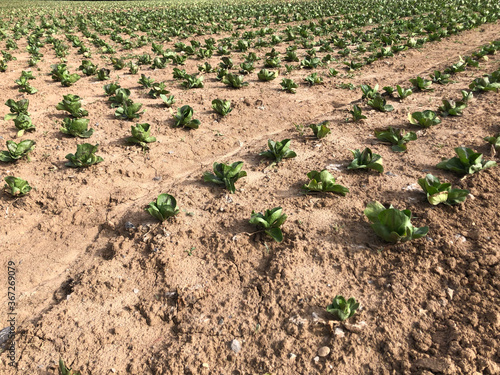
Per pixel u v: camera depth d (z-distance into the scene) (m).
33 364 3.42
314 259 4.22
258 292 3.93
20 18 27.38
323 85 10.46
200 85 10.34
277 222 4.47
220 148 7.25
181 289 4.00
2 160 6.27
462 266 3.96
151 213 4.81
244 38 17.56
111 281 4.14
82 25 21.80
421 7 23.56
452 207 4.76
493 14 19.48
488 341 3.26
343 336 3.42
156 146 7.10
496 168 5.51
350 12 24.84
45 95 9.75
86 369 3.35
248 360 3.35
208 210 5.18
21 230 5.07
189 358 3.36
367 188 5.37
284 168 6.14
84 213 5.30
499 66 10.70
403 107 8.41
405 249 4.20
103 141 7.29
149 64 13.17
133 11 32.56
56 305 3.94
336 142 6.94
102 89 10.34
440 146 6.31
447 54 13.08
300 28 18.98
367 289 3.86
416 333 3.40
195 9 32.47
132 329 3.69
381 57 13.12
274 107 8.95
